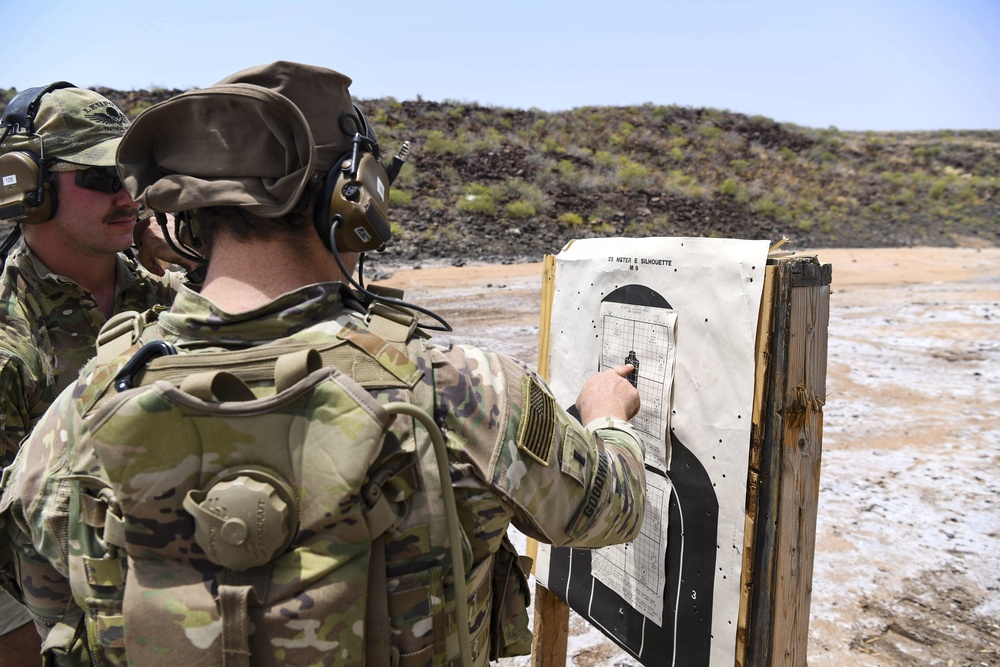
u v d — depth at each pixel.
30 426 1.45
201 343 0.81
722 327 1.36
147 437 0.72
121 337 0.87
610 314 1.70
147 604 0.73
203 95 0.79
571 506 0.89
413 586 0.78
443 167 18.83
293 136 0.81
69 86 1.53
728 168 25.97
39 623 0.94
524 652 1.07
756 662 1.34
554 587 1.92
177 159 0.83
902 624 2.77
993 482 4.11
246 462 0.73
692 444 1.45
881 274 14.54
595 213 18.67
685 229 19.55
